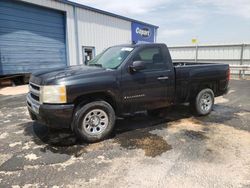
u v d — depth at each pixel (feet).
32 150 12.53
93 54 51.60
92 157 11.75
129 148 12.84
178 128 16.31
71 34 45.80
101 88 13.46
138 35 67.00
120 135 14.87
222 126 16.81
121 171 10.39
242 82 45.11
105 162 11.22
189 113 20.30
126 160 11.43
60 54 44.98
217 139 14.23
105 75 13.73
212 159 11.54
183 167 10.74
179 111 20.88
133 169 10.56
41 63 41.81
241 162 11.25
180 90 17.53
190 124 17.26
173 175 10.05
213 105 22.18
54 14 42.73
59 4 42.34
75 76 12.89
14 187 9.14
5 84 36.22
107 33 54.95
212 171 10.39
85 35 48.91
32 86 14.12
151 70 15.79
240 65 57.72
